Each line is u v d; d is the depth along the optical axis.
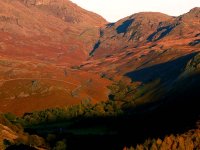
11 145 131.62
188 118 168.75
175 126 160.75
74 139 163.38
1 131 141.00
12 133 152.12
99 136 174.75
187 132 114.62
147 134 167.62
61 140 156.88
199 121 136.38
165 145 101.50
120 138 167.88
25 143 142.75
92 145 159.12
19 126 177.00
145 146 105.62
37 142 149.62
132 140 160.38
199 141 103.94
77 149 154.00
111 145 157.75
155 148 101.81
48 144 152.62
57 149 149.75
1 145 126.81
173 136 106.75
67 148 153.38
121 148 146.75
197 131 112.75
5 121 168.00
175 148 100.94
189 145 101.31
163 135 142.38
